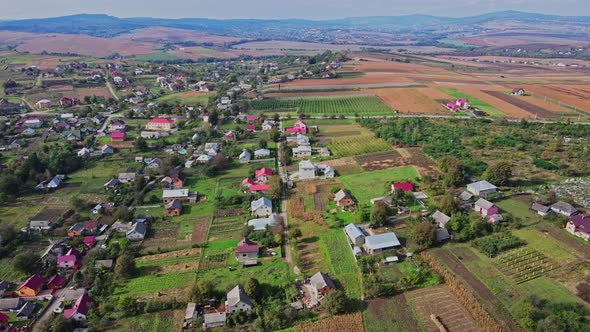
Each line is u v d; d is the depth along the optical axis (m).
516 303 71.12
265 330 67.50
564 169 127.00
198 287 74.12
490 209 98.88
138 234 97.62
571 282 75.75
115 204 116.69
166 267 86.44
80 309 72.25
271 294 75.81
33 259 86.50
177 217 109.06
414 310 71.25
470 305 70.88
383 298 74.69
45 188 126.62
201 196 121.75
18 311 74.50
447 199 101.38
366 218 102.19
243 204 114.19
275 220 102.06
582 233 89.75
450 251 87.44
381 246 88.00
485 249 86.00
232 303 71.31
